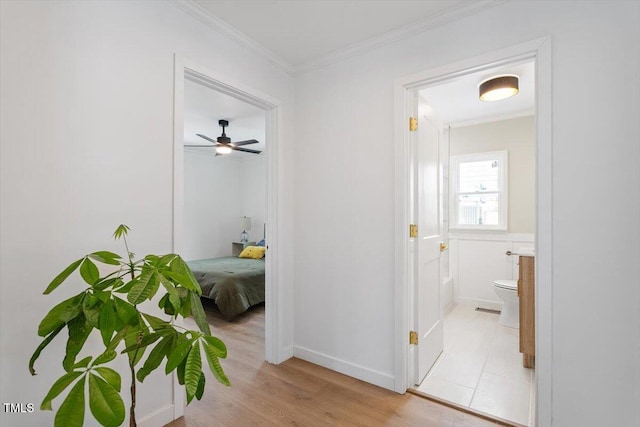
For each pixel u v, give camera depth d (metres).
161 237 1.70
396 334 2.05
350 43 2.21
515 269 3.74
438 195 2.61
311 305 2.48
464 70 1.84
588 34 1.50
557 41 1.57
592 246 1.48
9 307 1.23
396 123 2.06
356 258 2.24
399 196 2.05
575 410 1.51
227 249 6.46
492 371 2.32
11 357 1.23
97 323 0.97
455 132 4.12
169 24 1.75
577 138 1.52
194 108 3.57
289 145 2.58
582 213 1.50
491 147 3.89
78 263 1.08
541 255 1.59
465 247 4.04
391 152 2.10
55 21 1.34
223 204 6.41
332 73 2.39
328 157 2.40
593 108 1.48
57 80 1.34
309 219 2.50
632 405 1.40
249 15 1.90
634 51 1.41
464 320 3.43
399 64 2.07
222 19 1.95
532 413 1.81
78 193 1.41
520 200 3.73
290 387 2.10
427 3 1.79
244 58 2.19
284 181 2.53
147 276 1.03
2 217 1.21
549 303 1.57
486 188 3.96
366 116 2.21
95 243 1.46
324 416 1.79
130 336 1.01
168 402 1.73
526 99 3.28
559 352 1.55
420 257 2.17
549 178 1.57
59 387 0.82
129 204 1.57
